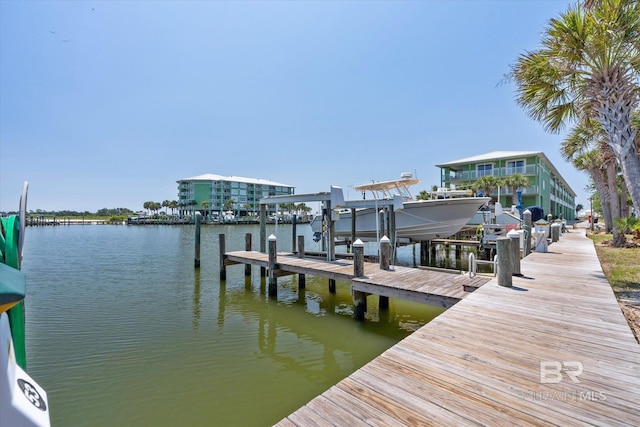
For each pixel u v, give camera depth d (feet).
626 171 20.07
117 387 14.52
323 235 44.14
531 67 21.53
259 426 11.96
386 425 6.52
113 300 29.50
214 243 91.40
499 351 10.01
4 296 3.43
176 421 12.23
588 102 21.90
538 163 93.30
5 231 4.79
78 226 234.38
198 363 16.97
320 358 17.66
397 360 9.46
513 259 21.80
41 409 4.49
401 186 42.06
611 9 18.37
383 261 26.45
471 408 7.06
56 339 20.15
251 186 290.15
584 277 21.08
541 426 6.42
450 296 17.99
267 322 23.57
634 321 15.05
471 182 101.76
